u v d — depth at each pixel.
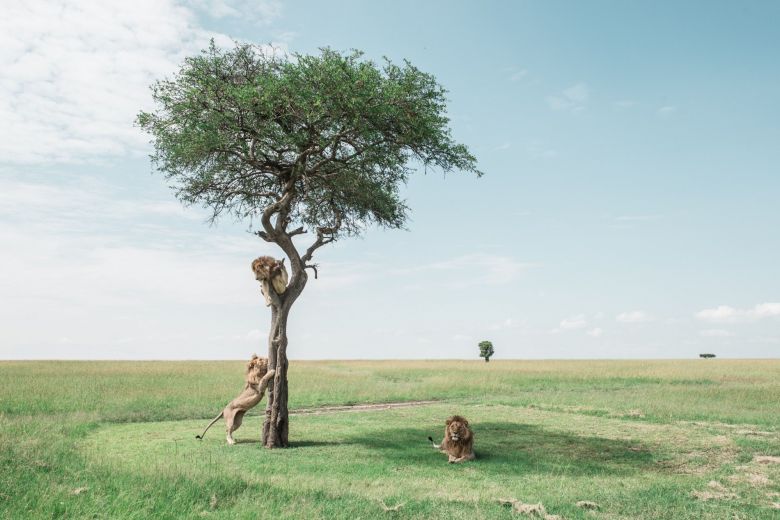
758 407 21.23
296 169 13.86
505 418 18.12
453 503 7.69
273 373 12.99
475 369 47.28
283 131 13.71
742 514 7.61
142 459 10.59
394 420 17.52
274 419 12.74
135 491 7.07
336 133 13.97
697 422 17.12
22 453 9.78
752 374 39.84
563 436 14.46
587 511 7.55
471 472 10.16
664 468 10.90
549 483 9.30
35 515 6.02
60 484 7.51
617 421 17.39
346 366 56.59
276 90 12.61
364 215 16.48
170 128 13.98
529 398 24.52
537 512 7.28
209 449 12.26
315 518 6.60
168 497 7.05
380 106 12.77
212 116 13.27
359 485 8.87
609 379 35.12
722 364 58.66
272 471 10.01
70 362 57.91
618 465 11.07
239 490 7.73
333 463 10.75
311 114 12.79
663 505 7.97
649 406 20.62
